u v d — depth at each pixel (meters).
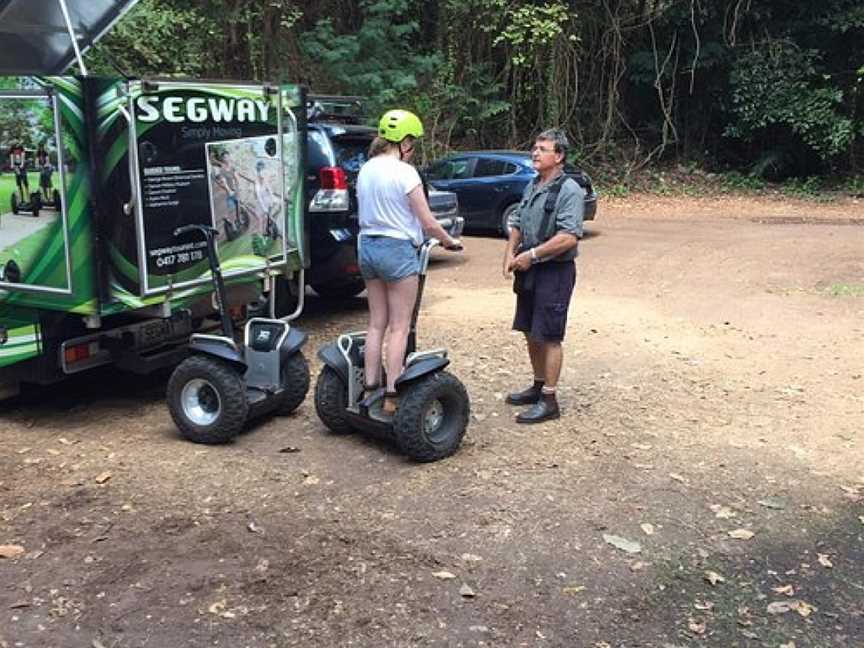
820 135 22.03
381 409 4.98
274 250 6.25
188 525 4.09
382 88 18.28
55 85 4.66
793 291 9.91
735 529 4.12
